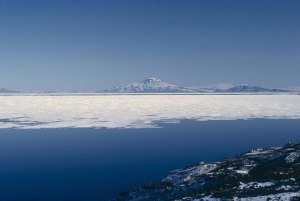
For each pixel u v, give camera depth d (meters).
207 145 193.75
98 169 133.25
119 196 83.19
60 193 101.25
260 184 63.16
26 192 102.81
